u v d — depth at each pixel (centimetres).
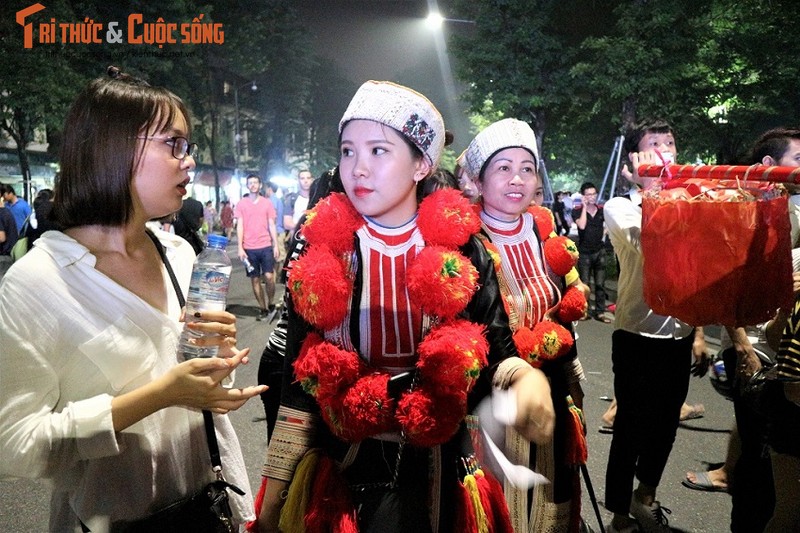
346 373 155
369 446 164
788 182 168
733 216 173
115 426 142
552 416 162
